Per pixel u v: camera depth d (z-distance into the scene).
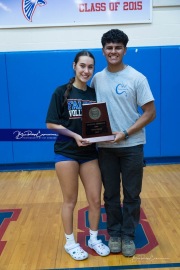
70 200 2.08
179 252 2.17
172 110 4.15
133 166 2.00
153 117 2.00
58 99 1.97
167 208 2.89
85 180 2.09
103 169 2.08
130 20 4.16
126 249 2.11
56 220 2.71
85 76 1.95
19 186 3.62
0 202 3.15
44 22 4.14
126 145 1.98
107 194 2.12
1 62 3.97
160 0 4.14
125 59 4.01
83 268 2.01
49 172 4.14
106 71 2.00
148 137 4.18
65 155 2.00
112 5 4.11
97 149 2.11
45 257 2.15
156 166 4.23
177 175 3.83
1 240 2.40
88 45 4.23
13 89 4.03
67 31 4.20
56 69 4.01
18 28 4.17
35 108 4.08
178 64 4.05
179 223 2.60
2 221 2.72
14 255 2.19
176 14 4.19
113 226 2.20
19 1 4.07
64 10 4.11
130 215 2.10
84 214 2.80
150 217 2.72
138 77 1.93
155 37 4.25
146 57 4.02
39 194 3.34
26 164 4.26
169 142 4.22
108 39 1.87
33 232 2.51
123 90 1.93
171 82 4.09
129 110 1.97
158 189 3.38
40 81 4.03
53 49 4.23
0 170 4.27
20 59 3.97
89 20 4.15
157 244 2.28
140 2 4.12
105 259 2.10
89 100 2.01
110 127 1.94
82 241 2.35
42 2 4.08
